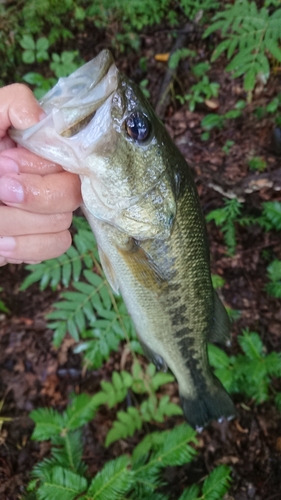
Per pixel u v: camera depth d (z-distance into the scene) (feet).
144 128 0.69
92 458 1.31
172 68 1.83
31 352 1.48
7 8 1.69
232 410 1.09
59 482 1.11
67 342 1.48
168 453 1.19
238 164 1.69
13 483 1.25
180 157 0.79
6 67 1.70
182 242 0.81
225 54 1.86
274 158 1.66
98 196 0.69
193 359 1.01
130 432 1.29
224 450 1.34
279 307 1.52
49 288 1.55
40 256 0.71
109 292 1.36
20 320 1.52
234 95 1.81
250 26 1.59
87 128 0.63
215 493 1.15
